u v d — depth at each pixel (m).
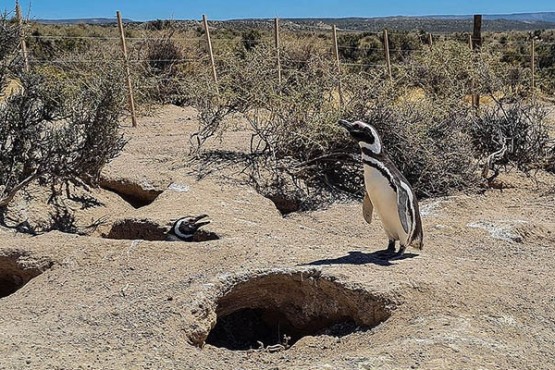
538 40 27.03
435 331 4.71
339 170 10.13
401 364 4.25
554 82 16.89
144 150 11.20
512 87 12.27
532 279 5.99
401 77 11.05
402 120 9.72
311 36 21.75
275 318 6.02
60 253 6.37
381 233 7.94
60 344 4.65
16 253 6.45
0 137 8.59
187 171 9.83
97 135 8.81
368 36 29.44
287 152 10.32
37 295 5.62
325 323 5.67
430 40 15.62
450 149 10.19
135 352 4.61
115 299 5.41
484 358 4.37
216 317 5.47
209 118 11.47
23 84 8.59
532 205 9.43
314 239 7.06
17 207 8.59
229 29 32.91
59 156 8.71
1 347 4.55
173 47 19.56
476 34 14.29
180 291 5.47
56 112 8.80
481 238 7.52
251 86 10.58
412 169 9.73
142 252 6.25
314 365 4.39
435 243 7.22
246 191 9.12
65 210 8.83
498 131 11.16
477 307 5.18
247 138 11.72
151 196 9.44
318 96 10.12
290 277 5.70
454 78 11.57
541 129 11.70
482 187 10.16
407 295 5.27
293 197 9.30
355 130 5.74
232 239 6.57
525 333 4.89
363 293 5.32
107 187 9.69
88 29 26.80
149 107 15.84
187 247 6.33
